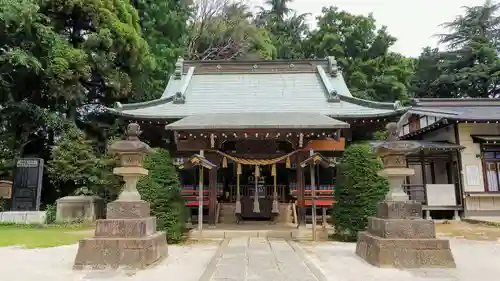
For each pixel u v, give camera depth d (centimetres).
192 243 983
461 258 723
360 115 1318
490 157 1628
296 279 540
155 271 602
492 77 3002
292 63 1878
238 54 3359
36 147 1856
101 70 1719
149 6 2195
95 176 1478
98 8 1647
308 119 1217
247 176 1702
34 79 1653
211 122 1168
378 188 964
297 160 1227
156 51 2225
